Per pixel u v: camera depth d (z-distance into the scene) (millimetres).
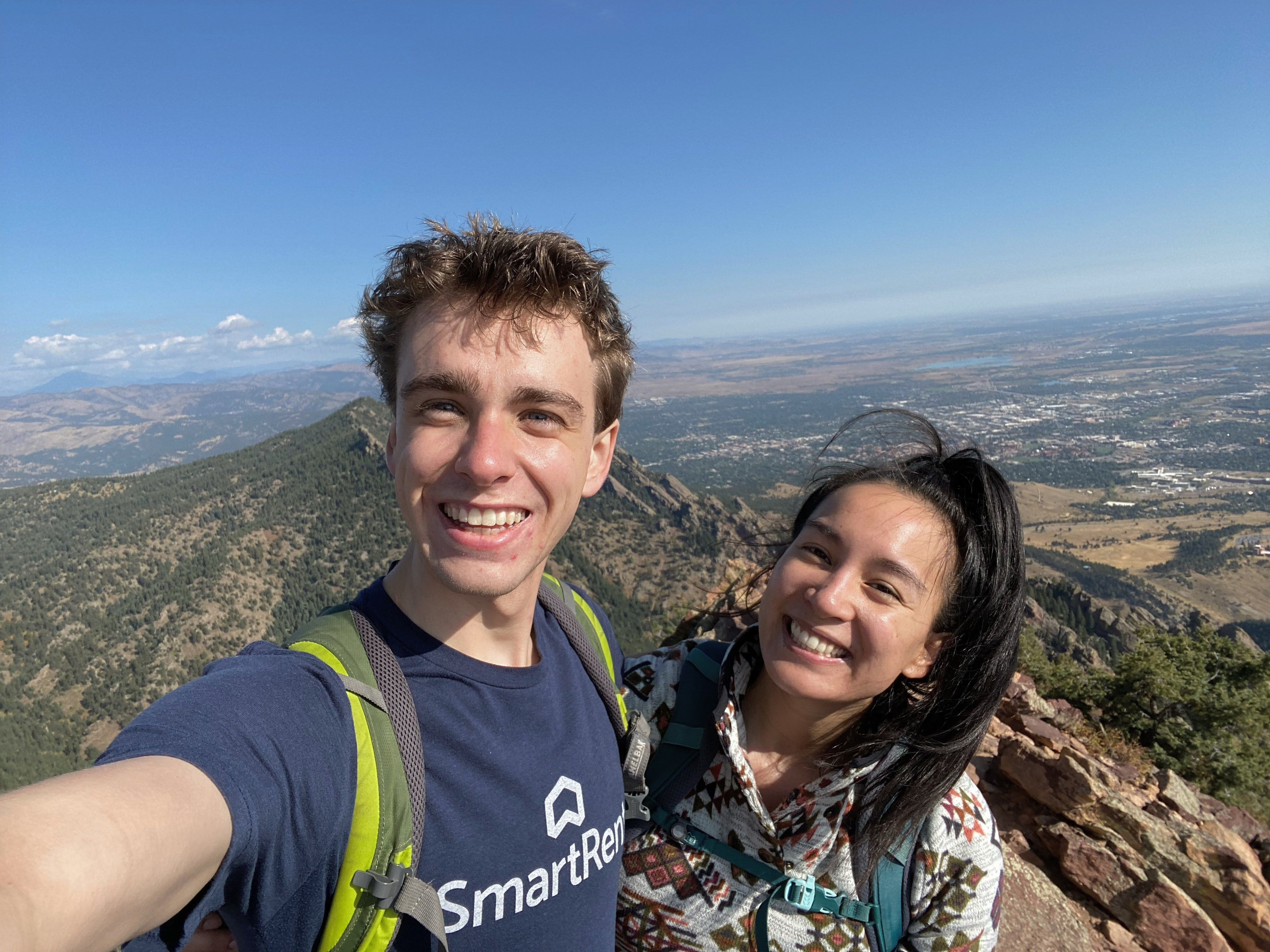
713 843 585
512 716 459
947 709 569
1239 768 4496
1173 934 1381
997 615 571
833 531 581
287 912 369
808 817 564
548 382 448
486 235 459
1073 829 1598
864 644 562
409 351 456
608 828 503
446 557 437
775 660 592
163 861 284
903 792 545
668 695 649
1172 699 4906
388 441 494
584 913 475
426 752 422
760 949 564
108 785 290
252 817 329
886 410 664
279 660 406
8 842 241
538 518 461
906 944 573
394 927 385
